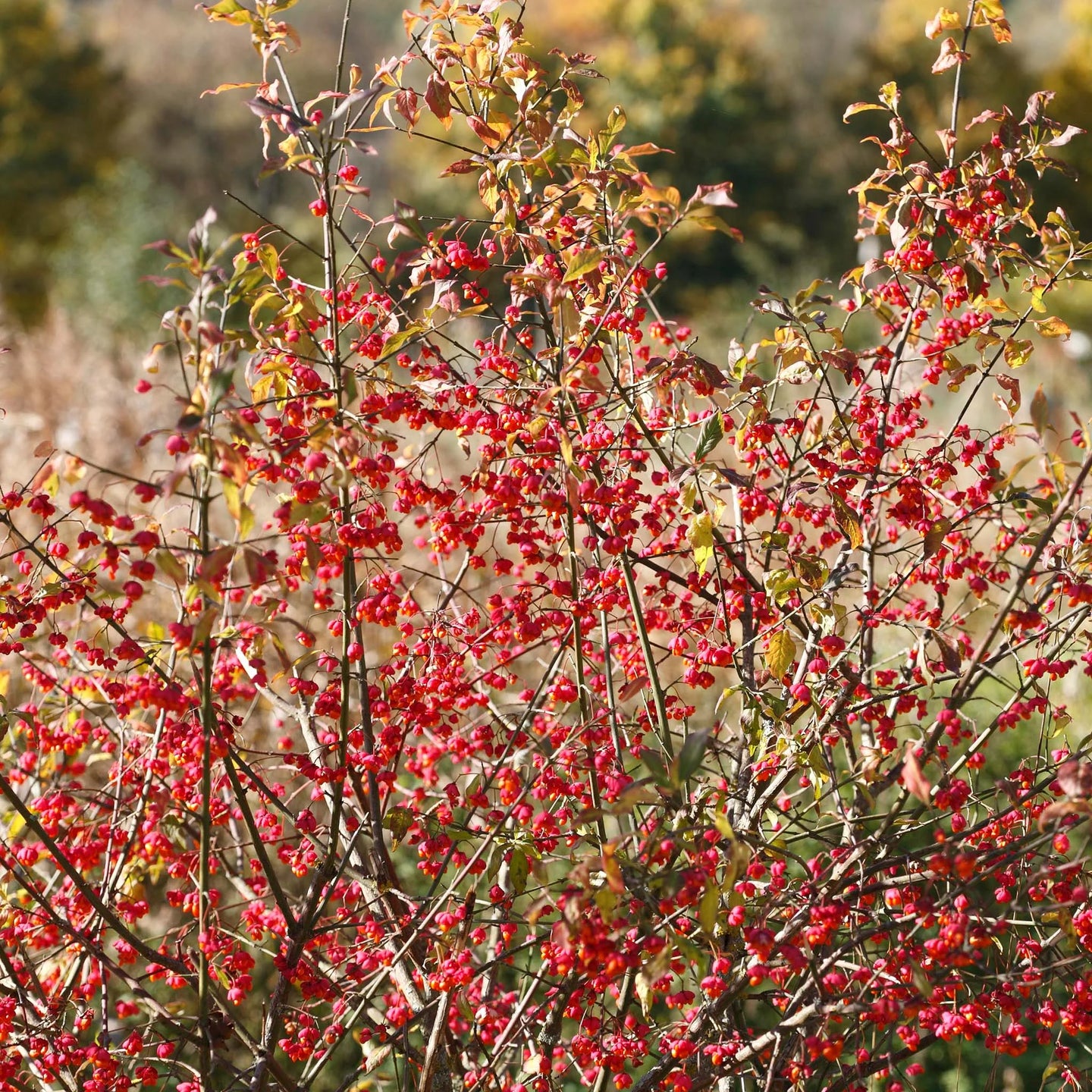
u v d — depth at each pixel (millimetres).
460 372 2584
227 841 3184
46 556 2248
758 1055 2473
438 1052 2471
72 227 19984
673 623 2732
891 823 2158
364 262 2541
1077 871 2248
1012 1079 3518
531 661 4469
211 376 1806
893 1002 2059
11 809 2871
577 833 2365
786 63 25125
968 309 2834
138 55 25609
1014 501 2340
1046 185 19719
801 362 2574
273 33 2248
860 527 2469
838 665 2393
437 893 2824
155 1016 2539
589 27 23062
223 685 2326
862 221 2975
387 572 2766
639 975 1962
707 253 19750
